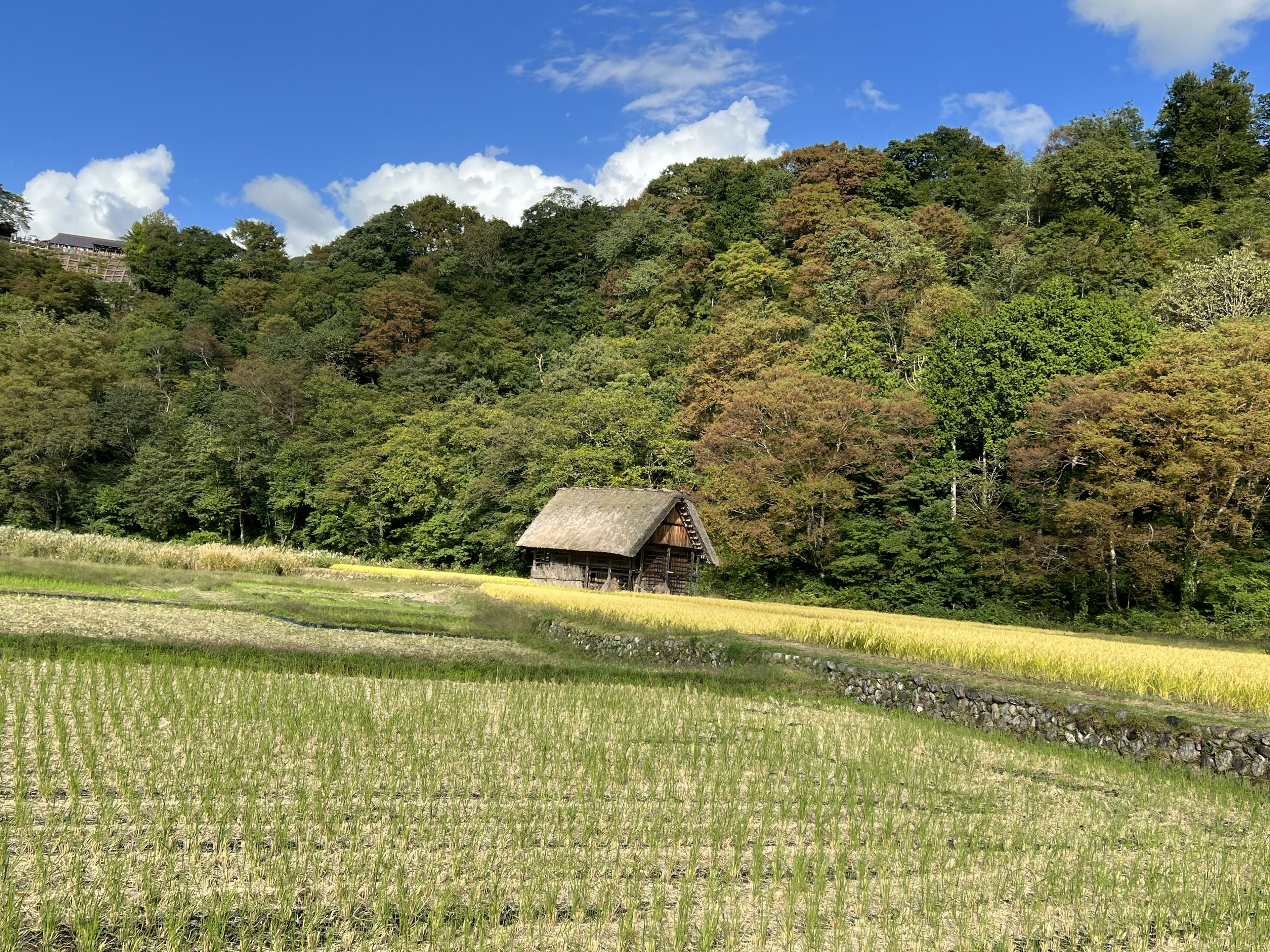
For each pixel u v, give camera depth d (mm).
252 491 62812
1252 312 43062
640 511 39781
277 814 8227
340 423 61281
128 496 60219
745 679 17797
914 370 48781
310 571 39594
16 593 23688
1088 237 59375
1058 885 7895
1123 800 10750
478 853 7656
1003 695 14828
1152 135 82625
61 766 9242
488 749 11188
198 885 6605
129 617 19953
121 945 5641
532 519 49969
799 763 11656
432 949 5891
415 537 55281
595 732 12586
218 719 11656
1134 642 23297
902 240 60375
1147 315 46188
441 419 58312
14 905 5918
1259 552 32656
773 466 40062
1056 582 35281
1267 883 8164
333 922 6191
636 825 8648
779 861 7867
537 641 22828
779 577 42188
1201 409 30500
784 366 46531
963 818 9625
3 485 57375
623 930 6312
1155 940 6883
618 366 60406
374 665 16578
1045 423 35562
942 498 39781
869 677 17438
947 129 85688
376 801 8844
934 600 37219
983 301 56000
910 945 6523
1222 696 14141
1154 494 31094
